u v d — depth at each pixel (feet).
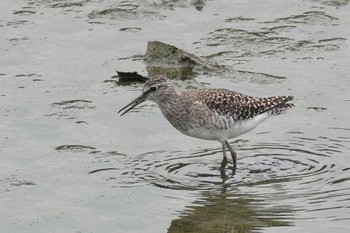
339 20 80.12
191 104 58.85
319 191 55.11
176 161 59.77
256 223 51.49
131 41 77.71
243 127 59.62
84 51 76.18
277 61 73.26
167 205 53.98
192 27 79.92
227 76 70.95
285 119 64.90
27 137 62.54
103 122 64.85
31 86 70.33
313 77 70.33
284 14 81.87
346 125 63.46
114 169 58.49
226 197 54.85
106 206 53.93
